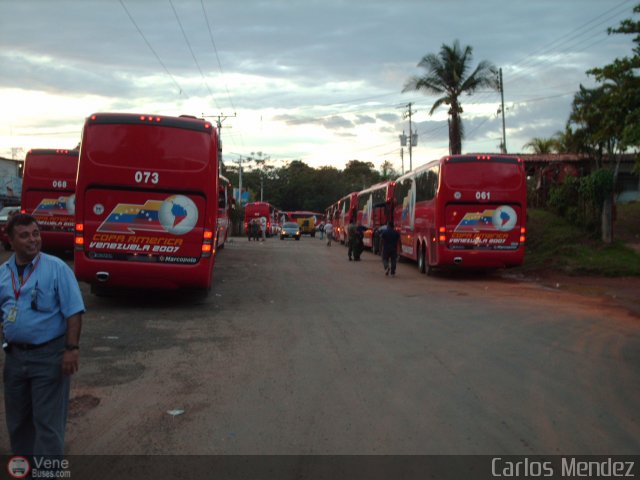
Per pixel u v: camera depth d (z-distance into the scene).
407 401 6.54
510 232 18.53
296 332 10.25
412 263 25.84
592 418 6.08
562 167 28.34
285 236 53.28
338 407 6.32
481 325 11.09
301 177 112.62
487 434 5.61
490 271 21.98
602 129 19.28
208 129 12.22
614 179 23.88
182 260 12.08
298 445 5.30
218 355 8.53
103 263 11.91
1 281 4.33
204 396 6.64
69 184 20.88
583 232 24.42
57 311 4.34
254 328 10.56
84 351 8.62
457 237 18.52
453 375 7.60
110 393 6.70
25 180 20.78
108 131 11.96
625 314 12.63
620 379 7.53
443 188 18.53
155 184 11.94
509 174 18.55
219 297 14.41
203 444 5.30
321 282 18.08
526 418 6.05
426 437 5.51
